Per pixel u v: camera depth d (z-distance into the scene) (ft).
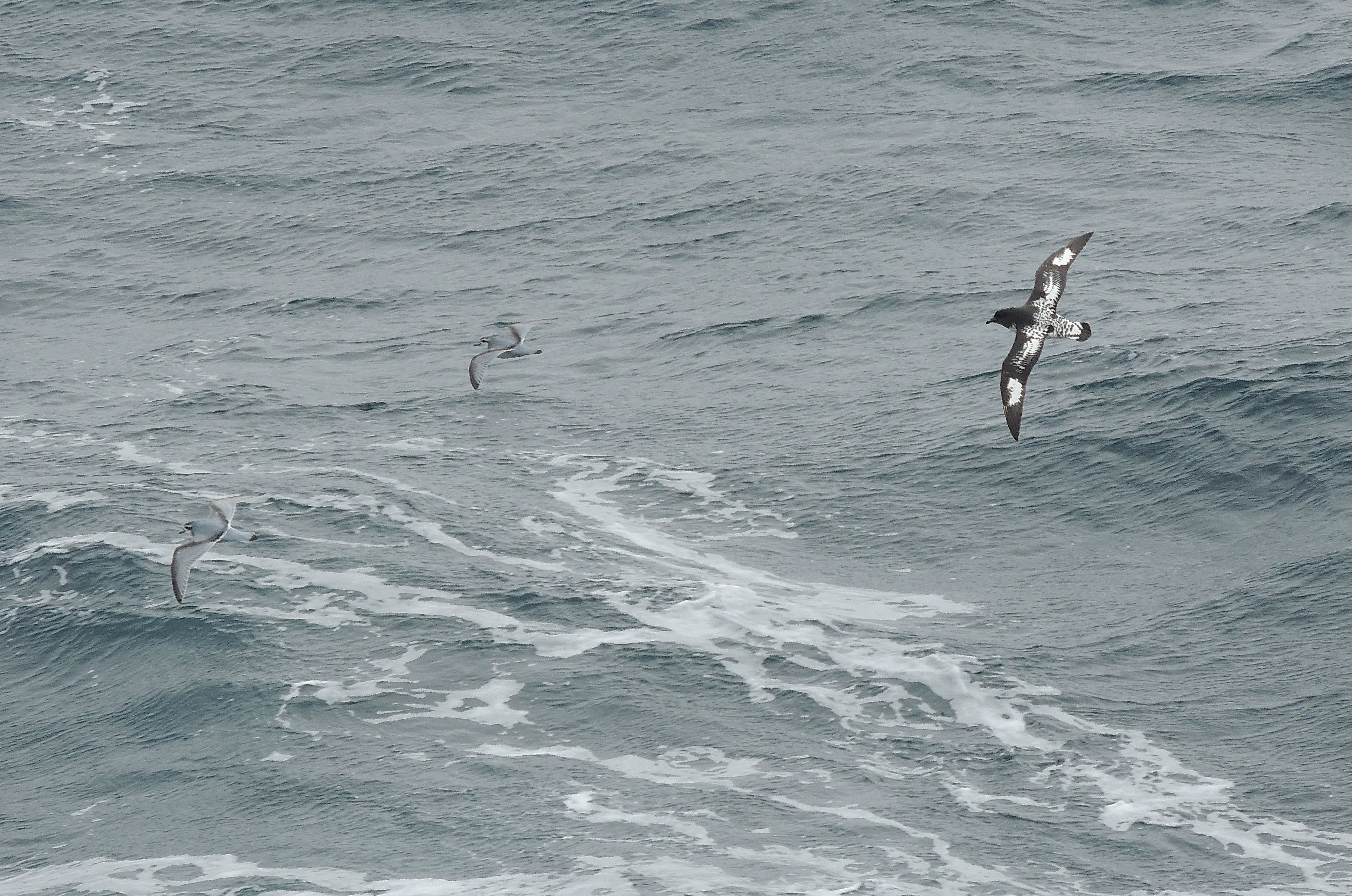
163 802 177.68
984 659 197.16
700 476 250.16
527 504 242.17
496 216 363.97
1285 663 193.06
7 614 214.48
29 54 444.96
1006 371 105.50
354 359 304.09
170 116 415.64
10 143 404.57
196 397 287.48
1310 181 347.56
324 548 226.99
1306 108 384.27
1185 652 197.88
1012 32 433.48
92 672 202.49
